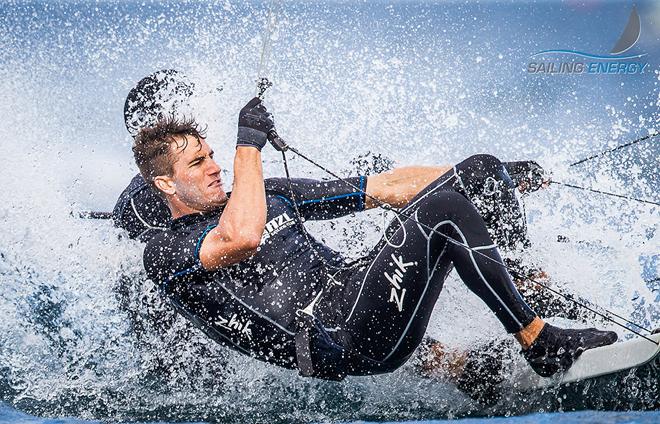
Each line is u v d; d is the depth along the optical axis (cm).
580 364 1230
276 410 1305
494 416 1273
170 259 1211
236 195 1188
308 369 1208
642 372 1191
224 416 1290
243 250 1172
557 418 1220
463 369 1310
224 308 1231
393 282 1197
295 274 1244
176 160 1220
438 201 1209
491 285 1201
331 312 1235
